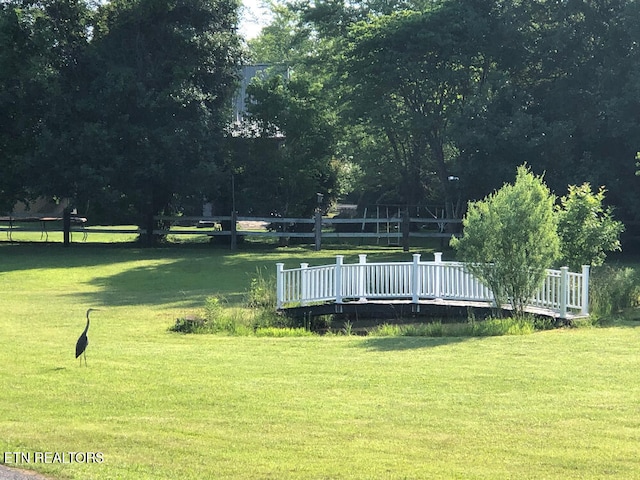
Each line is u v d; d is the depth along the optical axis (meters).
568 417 9.19
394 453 7.95
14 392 10.66
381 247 37.34
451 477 7.23
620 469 7.41
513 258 17.08
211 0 37.44
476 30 33.44
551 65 33.91
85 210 38.31
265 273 27.84
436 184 43.94
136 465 7.62
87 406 9.91
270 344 14.84
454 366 12.26
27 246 36.94
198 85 37.62
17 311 19.59
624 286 19.86
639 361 12.50
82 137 34.50
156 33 37.09
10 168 35.56
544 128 31.33
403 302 18.56
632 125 30.14
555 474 7.30
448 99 36.41
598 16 32.59
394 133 40.12
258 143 38.66
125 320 18.17
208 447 8.19
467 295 18.34
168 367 12.38
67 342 14.97
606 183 30.91
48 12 36.22
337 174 42.53
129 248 36.53
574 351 13.48
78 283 25.97
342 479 7.21
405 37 34.28
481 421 9.06
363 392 10.54
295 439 8.45
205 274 27.86
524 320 16.66
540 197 17.33
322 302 19.11
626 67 31.48
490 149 31.09
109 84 34.94
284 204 39.31
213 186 37.03
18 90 35.12
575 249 20.25
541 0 34.00
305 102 38.88
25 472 7.45
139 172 35.16
